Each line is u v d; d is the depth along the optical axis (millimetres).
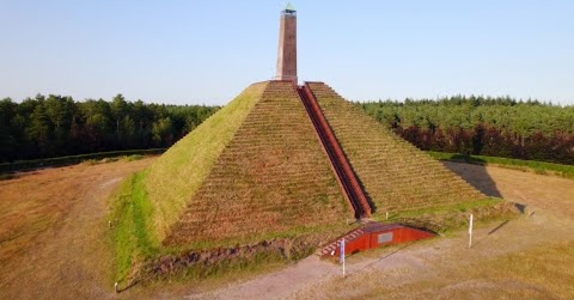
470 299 18844
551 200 37656
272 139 30578
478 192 32250
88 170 53656
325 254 23359
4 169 52906
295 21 38594
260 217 25281
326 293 19578
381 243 24922
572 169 49438
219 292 19906
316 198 27297
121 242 25422
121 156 66875
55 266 23000
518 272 21562
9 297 19625
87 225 29969
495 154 65062
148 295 19688
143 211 30125
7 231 28812
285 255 23359
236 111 35219
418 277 21062
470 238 25125
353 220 26562
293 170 28672
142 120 81000
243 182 27016
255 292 19859
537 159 59625
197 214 24625
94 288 20469
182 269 21438
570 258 23391
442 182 31750
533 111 72438
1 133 57969
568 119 62250
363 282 20594
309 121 32938
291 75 38625
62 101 73938
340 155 31016
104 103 78000
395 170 31453
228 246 22812
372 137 34000
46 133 63406
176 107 96062
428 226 27406
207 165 28359
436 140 72500
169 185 31391
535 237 26797
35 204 36031
